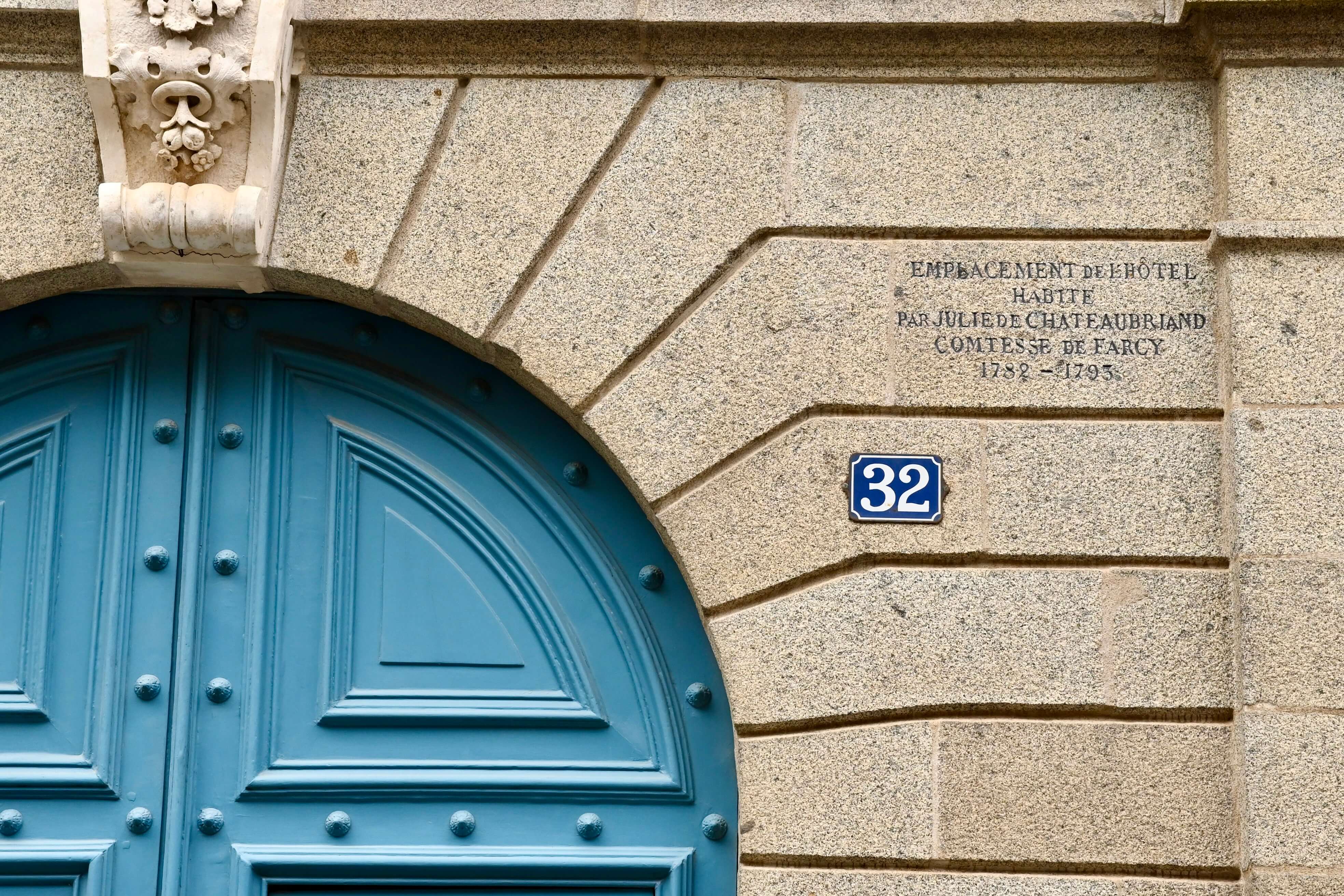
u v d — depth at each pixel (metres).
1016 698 4.87
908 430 5.09
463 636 5.32
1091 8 5.28
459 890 5.12
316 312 5.51
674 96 5.37
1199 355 5.14
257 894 5.05
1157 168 5.29
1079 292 5.20
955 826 4.78
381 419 5.48
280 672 5.23
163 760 5.13
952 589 4.96
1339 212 5.11
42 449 5.37
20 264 5.17
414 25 5.31
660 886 5.11
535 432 5.47
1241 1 5.14
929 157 5.30
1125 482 5.04
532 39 5.35
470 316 5.20
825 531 5.01
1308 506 4.89
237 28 5.09
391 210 5.26
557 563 5.39
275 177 5.22
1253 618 4.81
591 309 5.20
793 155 5.31
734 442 5.09
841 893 4.76
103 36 5.04
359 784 5.13
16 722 5.14
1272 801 4.68
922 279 5.20
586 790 5.18
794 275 5.21
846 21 5.28
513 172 5.30
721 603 4.98
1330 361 5.00
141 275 5.29
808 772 4.84
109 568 5.26
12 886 5.03
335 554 5.34
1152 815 4.79
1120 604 4.94
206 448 5.37
